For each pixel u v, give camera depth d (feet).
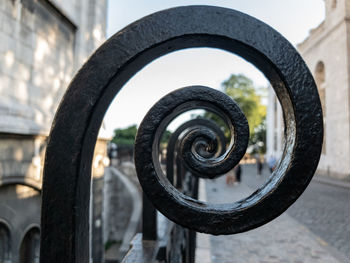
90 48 25.89
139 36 1.40
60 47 21.66
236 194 36.58
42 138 17.95
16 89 16.16
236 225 1.45
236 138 1.76
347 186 40.40
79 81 1.38
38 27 18.56
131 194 59.00
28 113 16.42
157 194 1.47
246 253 14.99
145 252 4.25
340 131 54.85
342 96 54.29
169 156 7.49
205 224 1.45
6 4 15.19
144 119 1.54
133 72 1.56
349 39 53.06
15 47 16.05
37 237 18.06
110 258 56.39
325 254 14.57
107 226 60.54
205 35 1.40
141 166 1.50
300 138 1.40
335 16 56.44
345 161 52.19
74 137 1.37
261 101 124.77
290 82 1.40
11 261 15.53
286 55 1.42
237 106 1.72
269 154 110.83
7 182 14.69
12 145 15.03
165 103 1.58
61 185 1.36
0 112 13.71
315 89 1.41
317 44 65.21
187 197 1.59
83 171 1.43
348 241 16.38
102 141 27.68
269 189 1.50
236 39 1.40
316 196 32.58
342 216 22.44
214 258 14.32
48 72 19.92
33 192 17.61
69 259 1.34
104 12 29.01
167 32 1.40
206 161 1.95
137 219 52.03
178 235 6.89
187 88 1.65
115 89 1.53
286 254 14.75
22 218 16.58
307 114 1.40
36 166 17.06
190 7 1.42
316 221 21.12
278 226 19.92
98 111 1.45
